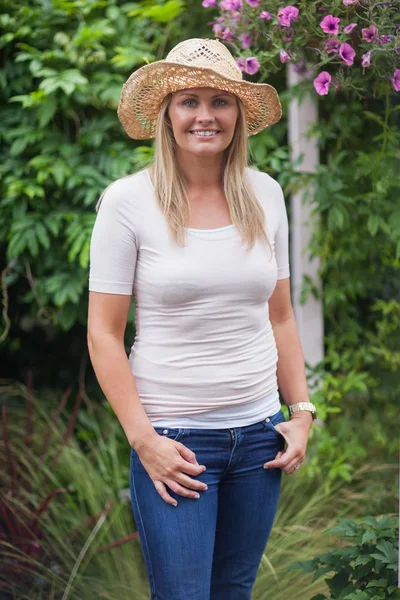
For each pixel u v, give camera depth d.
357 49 2.36
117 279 1.83
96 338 1.85
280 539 2.87
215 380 1.83
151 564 1.88
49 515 3.14
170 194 1.82
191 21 3.68
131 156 3.52
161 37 3.69
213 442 1.85
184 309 1.81
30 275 3.62
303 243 3.44
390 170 3.06
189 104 1.84
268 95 1.99
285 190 3.40
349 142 3.32
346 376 3.60
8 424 3.78
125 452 3.61
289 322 2.13
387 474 3.44
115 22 3.65
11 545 2.85
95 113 3.63
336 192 3.26
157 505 1.85
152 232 1.81
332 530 2.27
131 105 2.02
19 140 3.46
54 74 3.37
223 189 1.92
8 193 3.42
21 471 3.25
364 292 3.55
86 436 3.70
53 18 3.54
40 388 4.14
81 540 3.01
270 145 3.43
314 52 2.47
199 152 1.83
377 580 2.14
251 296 1.85
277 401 2.00
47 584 2.85
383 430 3.64
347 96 3.18
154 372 1.84
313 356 3.49
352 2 2.18
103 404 3.77
